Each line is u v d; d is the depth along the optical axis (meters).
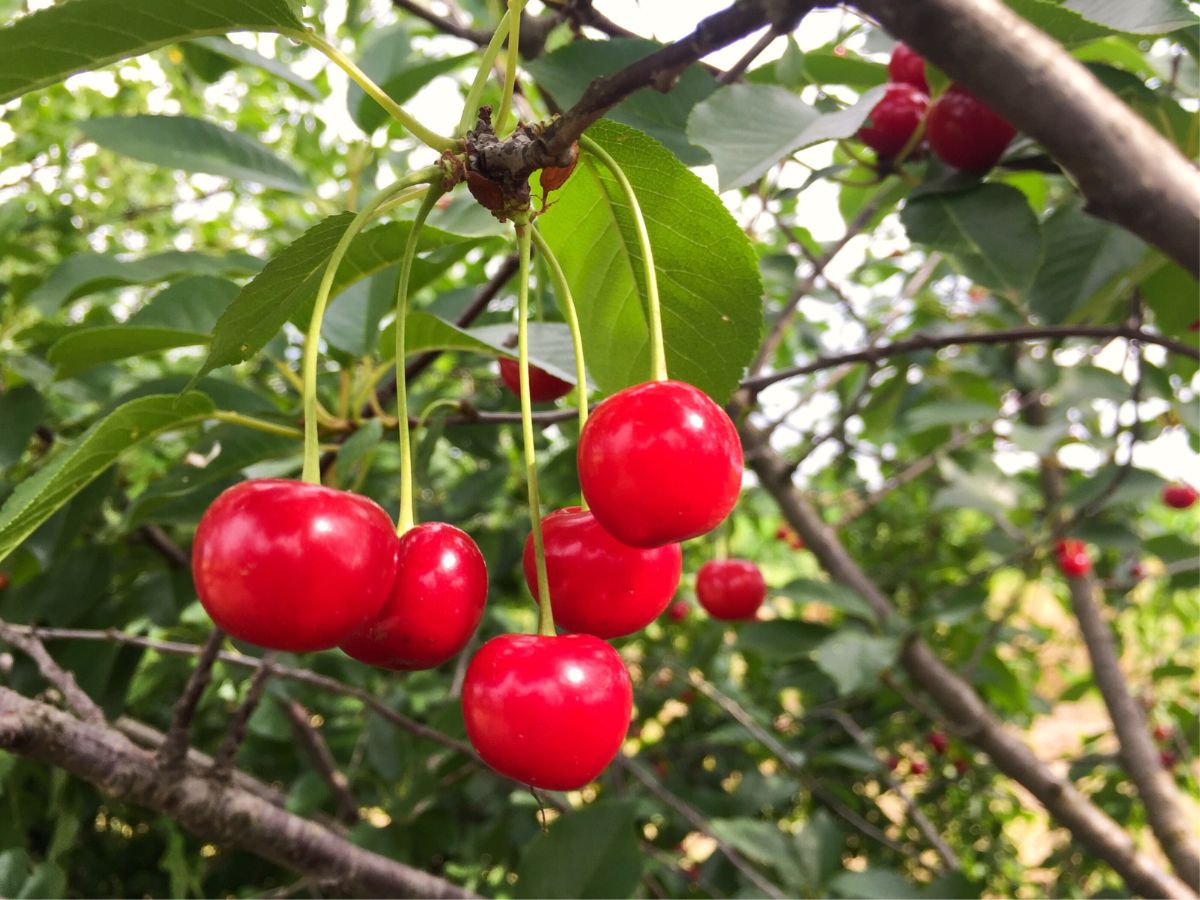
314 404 0.11
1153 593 0.56
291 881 0.34
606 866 0.22
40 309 0.23
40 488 0.12
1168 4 0.14
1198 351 0.22
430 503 0.41
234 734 0.18
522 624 0.43
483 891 0.34
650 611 0.13
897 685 0.39
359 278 0.19
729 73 0.20
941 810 0.52
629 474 0.11
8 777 0.26
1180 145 0.18
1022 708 0.43
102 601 0.26
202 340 0.19
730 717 0.43
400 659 0.12
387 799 0.34
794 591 0.33
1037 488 0.47
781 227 0.31
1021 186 0.28
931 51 0.09
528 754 0.11
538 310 0.21
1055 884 0.47
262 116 0.49
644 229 0.12
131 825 0.36
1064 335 0.23
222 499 0.11
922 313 0.44
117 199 0.44
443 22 0.25
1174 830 0.34
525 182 0.12
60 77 0.12
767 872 0.34
